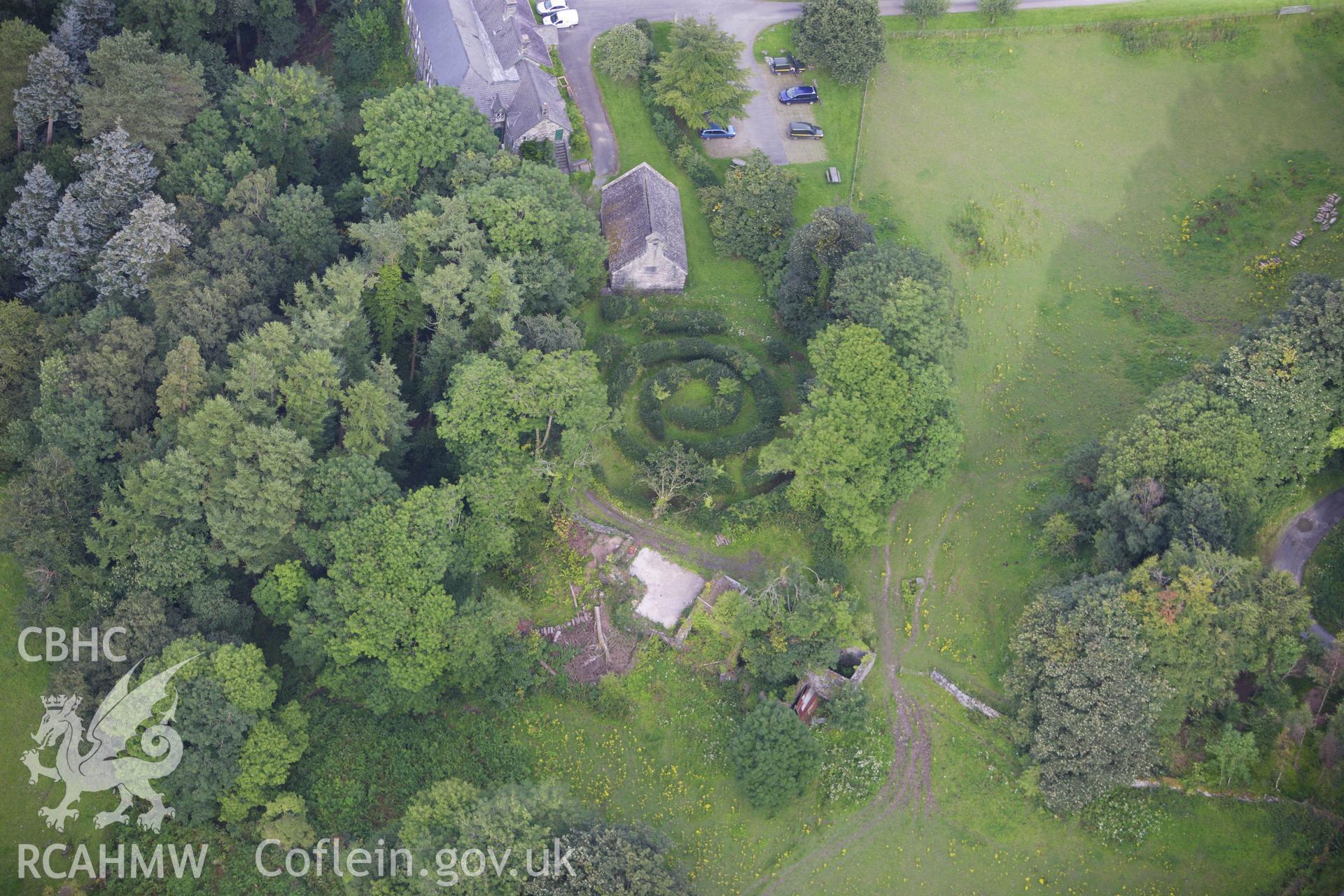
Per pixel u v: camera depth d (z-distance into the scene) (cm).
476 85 13738
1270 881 8950
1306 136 14050
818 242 11756
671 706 10056
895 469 10638
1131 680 9069
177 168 12350
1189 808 9281
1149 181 13862
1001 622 10400
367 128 12444
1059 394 12031
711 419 11612
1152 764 9212
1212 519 9606
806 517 10875
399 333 11519
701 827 9488
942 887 9181
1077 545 10369
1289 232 13250
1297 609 9231
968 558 10831
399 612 9531
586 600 10606
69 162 12500
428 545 9700
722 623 10144
